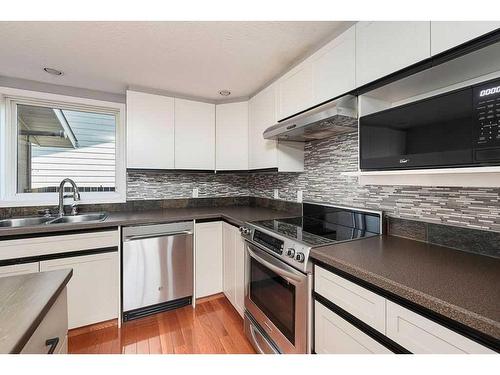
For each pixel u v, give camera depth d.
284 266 1.30
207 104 2.54
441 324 0.68
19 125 2.17
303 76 1.63
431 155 0.91
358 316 0.92
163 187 2.64
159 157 2.31
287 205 2.32
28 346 0.62
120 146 2.48
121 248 1.92
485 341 0.60
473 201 1.07
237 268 1.99
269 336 1.47
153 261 2.01
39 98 2.15
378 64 1.12
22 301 0.70
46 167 2.27
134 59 1.74
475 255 1.04
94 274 1.81
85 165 2.41
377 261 0.97
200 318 2.02
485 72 0.98
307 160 2.09
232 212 2.33
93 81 2.13
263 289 1.55
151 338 1.77
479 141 0.77
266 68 1.89
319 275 1.12
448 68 0.94
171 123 2.37
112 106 2.42
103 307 1.85
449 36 0.87
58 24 1.33
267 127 2.09
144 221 1.96
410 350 0.75
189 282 2.18
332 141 1.83
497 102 0.73
